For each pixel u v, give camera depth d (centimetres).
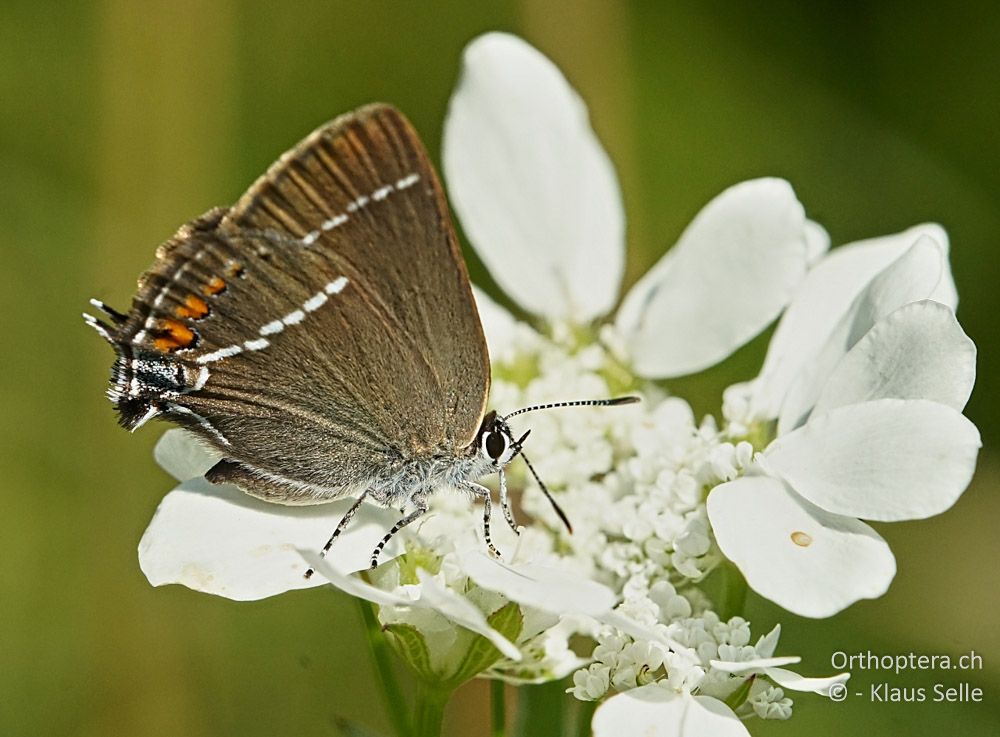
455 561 26
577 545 27
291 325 26
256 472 26
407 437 26
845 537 26
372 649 26
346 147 26
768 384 27
